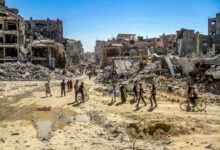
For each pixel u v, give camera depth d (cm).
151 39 11281
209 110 2369
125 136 1697
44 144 1495
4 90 3922
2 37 7400
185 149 1425
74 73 8719
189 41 7481
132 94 3362
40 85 4800
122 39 12044
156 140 1672
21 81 5612
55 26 10656
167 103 2756
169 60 4797
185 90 3431
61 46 9200
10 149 1411
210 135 1670
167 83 3972
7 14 7931
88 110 2456
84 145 1492
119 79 5359
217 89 3309
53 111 2420
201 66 4234
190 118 2045
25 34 9000
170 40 9844
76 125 1909
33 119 2075
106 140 1602
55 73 7119
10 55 7556
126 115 2191
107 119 2056
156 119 1998
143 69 5288
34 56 8125
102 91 3797
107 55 11006
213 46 6531
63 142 1536
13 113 2330
